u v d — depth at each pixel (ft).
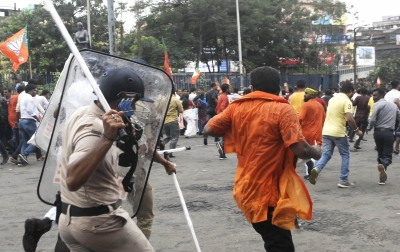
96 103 8.86
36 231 12.54
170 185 25.82
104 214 8.61
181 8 105.91
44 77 63.77
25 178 29.32
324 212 19.90
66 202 8.73
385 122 26.48
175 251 15.56
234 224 18.43
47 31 96.37
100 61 11.10
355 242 16.03
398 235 16.66
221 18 105.40
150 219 13.91
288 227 11.09
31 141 12.01
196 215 19.77
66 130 8.83
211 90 52.80
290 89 53.11
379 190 24.21
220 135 12.26
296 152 10.93
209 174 29.22
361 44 226.58
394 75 164.35
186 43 107.86
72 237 8.88
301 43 133.18
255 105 11.41
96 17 99.86
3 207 21.79
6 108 38.91
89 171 7.74
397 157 36.60
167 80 11.19
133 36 105.09
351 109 24.58
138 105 11.08
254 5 115.65
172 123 36.63
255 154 11.24
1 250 15.97
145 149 11.12
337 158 36.19
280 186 11.18
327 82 131.64
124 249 8.94
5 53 50.16
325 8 144.25
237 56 116.57
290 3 129.70
